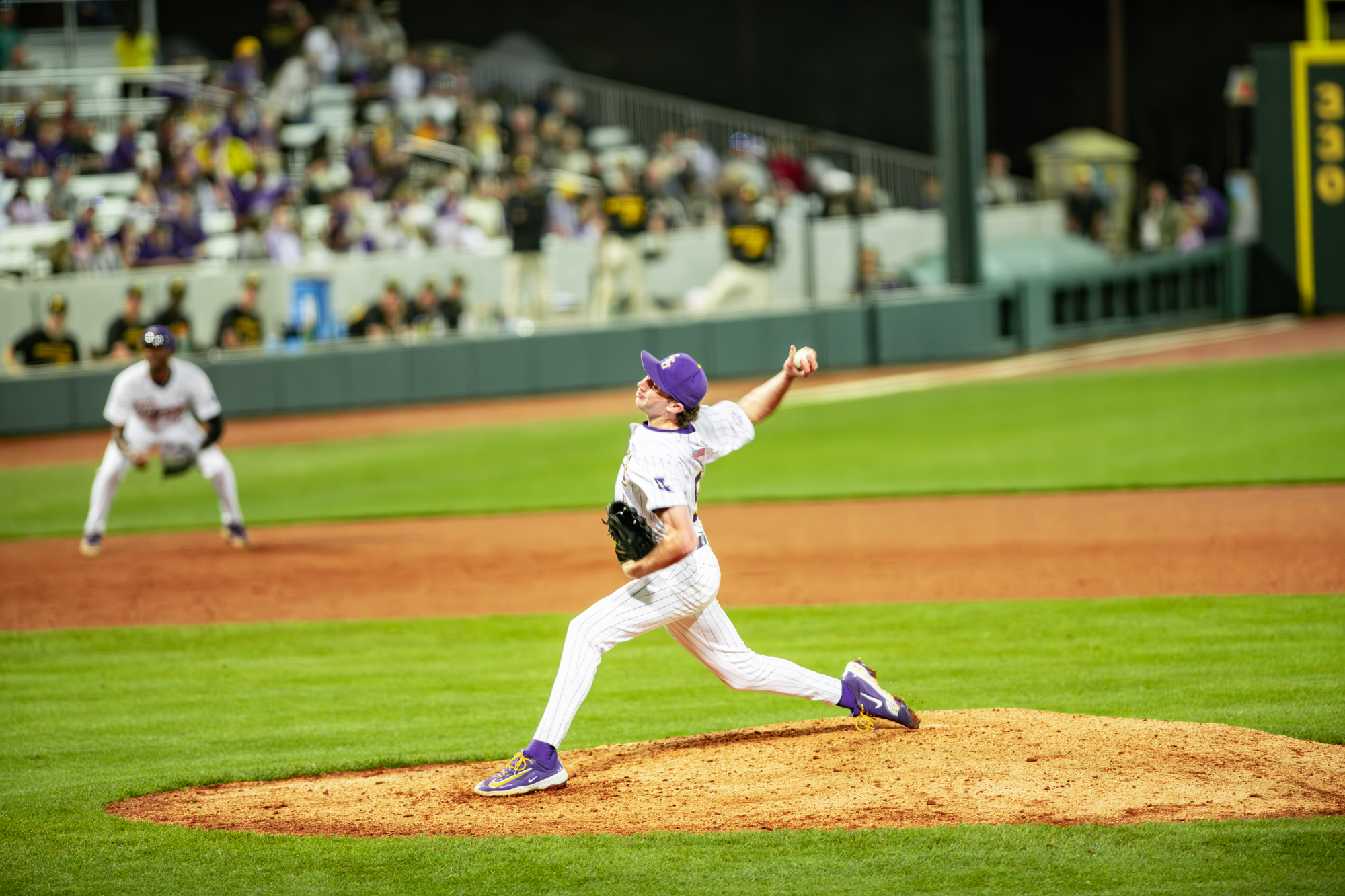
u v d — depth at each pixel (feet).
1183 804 57.77
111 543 154.10
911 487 169.58
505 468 196.44
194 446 143.64
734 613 109.40
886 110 406.21
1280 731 69.36
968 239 281.13
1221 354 264.72
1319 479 157.89
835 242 284.61
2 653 103.04
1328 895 48.78
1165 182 425.69
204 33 384.06
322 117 326.85
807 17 404.36
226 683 92.22
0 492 191.01
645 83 407.03
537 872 53.47
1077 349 288.51
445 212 283.18
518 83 370.53
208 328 248.11
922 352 282.56
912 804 58.90
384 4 387.55
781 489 173.06
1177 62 425.28
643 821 58.85
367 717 81.97
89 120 309.63
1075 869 51.57
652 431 60.29
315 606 118.21
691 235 274.57
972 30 277.23
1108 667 86.22
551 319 267.59
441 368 260.42
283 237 260.83
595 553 140.15
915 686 83.61
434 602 118.83
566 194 310.65
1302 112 310.86
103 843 58.70
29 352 239.09
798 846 54.85
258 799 65.10
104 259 254.27
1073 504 153.38
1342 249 314.35
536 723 79.10
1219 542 128.47
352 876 53.83
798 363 62.34
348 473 196.85
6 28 321.11
